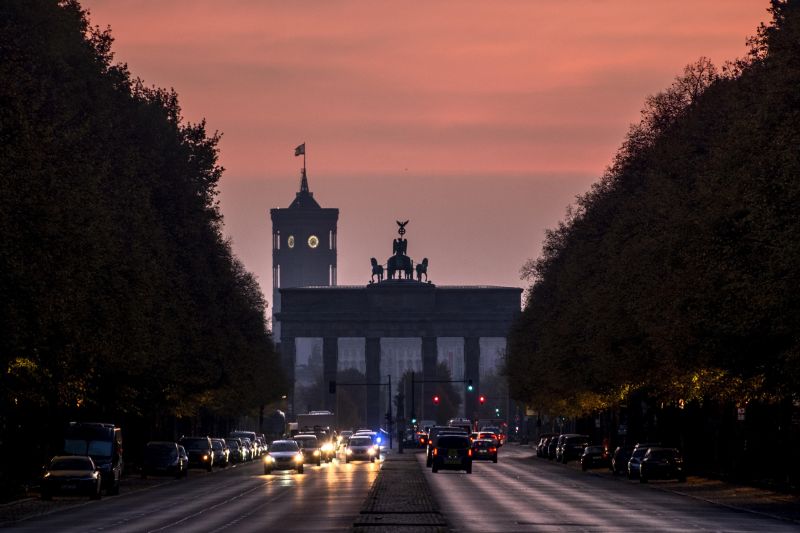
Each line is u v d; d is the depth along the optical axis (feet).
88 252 475.31
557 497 524.11
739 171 476.95
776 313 434.71
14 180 430.61
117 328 539.29
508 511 436.76
